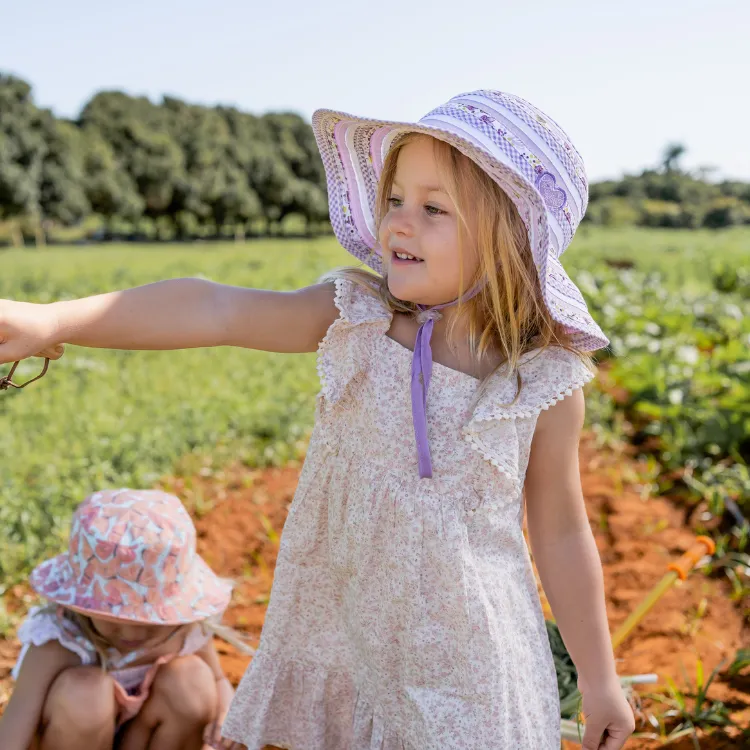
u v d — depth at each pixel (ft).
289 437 18.15
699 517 14.96
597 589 5.99
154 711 7.37
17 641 10.11
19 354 4.49
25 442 17.06
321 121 5.90
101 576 6.93
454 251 5.24
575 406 5.74
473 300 5.53
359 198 6.25
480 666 5.56
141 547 6.92
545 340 5.53
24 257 129.18
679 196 290.56
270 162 261.85
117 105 250.16
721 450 18.06
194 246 189.78
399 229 5.29
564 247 5.62
